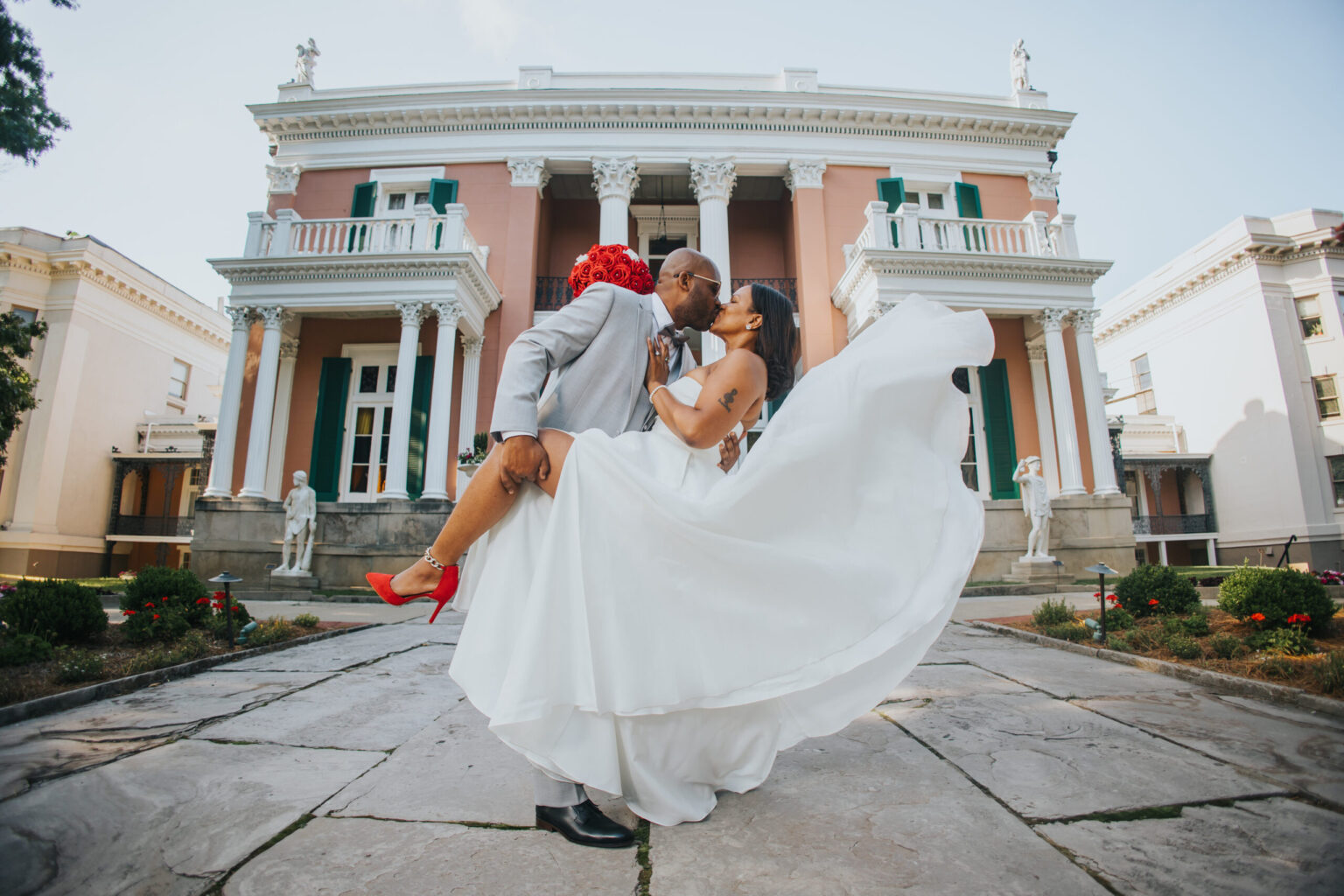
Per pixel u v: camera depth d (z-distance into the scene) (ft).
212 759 7.07
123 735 8.09
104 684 10.49
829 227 44.88
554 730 4.49
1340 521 61.26
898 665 5.15
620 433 5.59
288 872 4.38
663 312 6.01
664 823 4.88
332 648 15.37
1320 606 15.26
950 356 5.43
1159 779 6.18
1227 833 4.96
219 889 4.17
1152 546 73.67
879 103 44.93
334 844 4.83
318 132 45.44
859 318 41.14
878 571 4.94
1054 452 42.45
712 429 4.95
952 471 5.58
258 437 36.68
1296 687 9.98
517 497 5.11
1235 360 68.44
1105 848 4.69
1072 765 6.57
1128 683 10.96
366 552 34.86
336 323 43.21
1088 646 14.49
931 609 4.92
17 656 12.23
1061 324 39.73
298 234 40.16
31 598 14.30
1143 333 81.41
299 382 42.70
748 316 5.46
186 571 16.96
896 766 6.53
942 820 5.16
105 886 4.22
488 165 45.03
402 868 4.42
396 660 13.66
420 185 45.03
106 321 63.52
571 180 48.16
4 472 56.70
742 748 5.15
